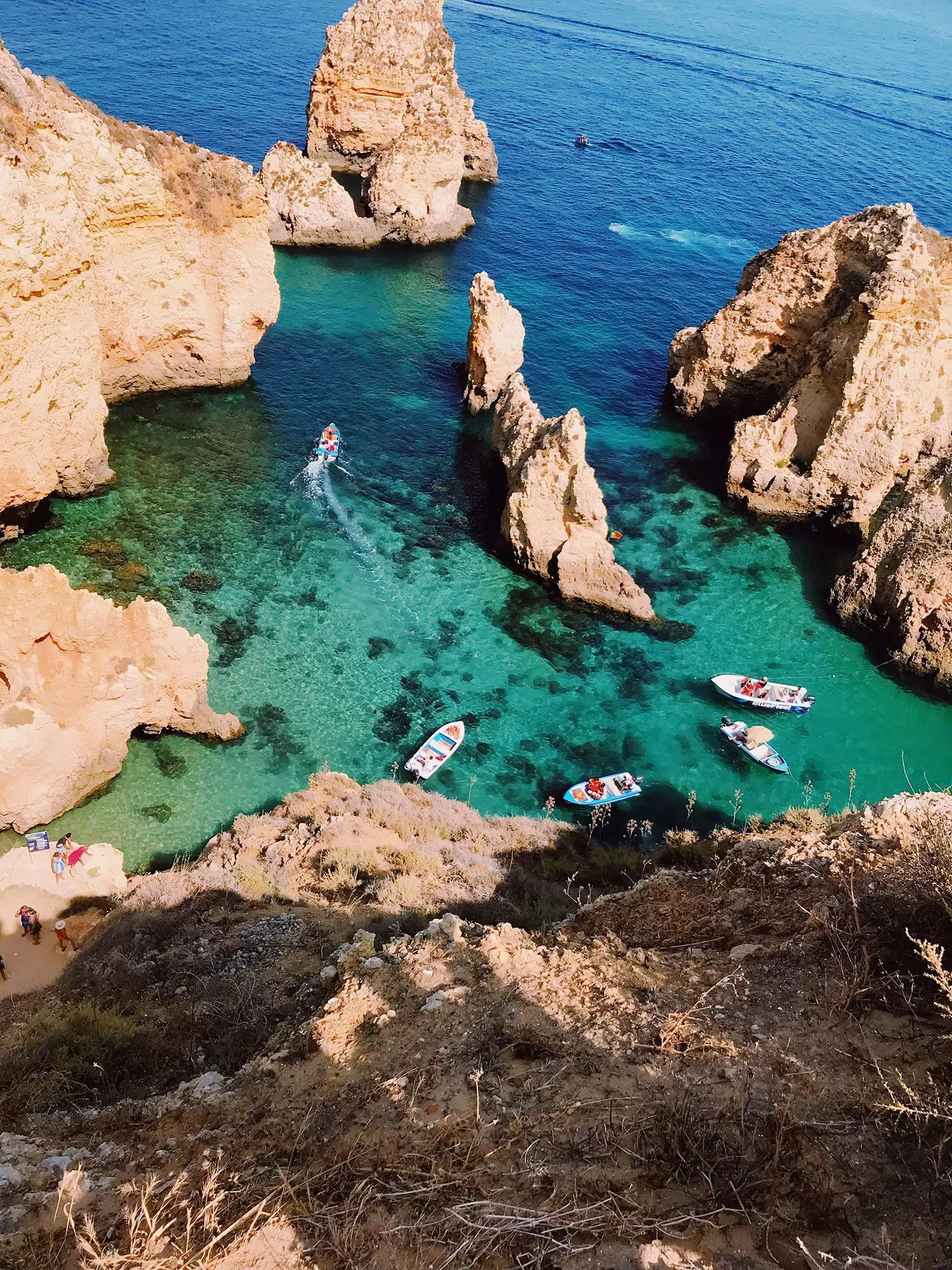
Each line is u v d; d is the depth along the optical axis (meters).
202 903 25.61
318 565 46.47
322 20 139.75
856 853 18.59
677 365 63.59
